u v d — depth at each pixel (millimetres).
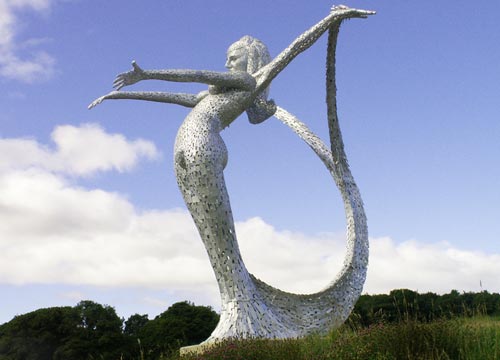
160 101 15586
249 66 15500
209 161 13812
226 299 13805
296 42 14727
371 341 9203
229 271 13789
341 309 14750
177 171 14336
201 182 13797
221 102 14609
